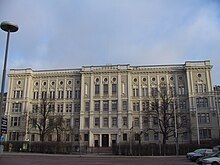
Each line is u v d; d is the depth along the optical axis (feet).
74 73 282.97
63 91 281.54
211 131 244.63
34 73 290.35
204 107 251.80
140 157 152.25
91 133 257.75
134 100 266.57
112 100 264.52
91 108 265.54
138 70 272.92
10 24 57.67
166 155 174.40
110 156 162.30
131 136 238.07
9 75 287.69
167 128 218.38
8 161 102.68
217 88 262.47
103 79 271.28
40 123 243.81
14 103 279.90
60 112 275.18
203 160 81.35
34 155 156.87
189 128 243.40
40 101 281.54
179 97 261.24
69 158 135.95
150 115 240.32
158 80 269.23
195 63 262.88
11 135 270.67
